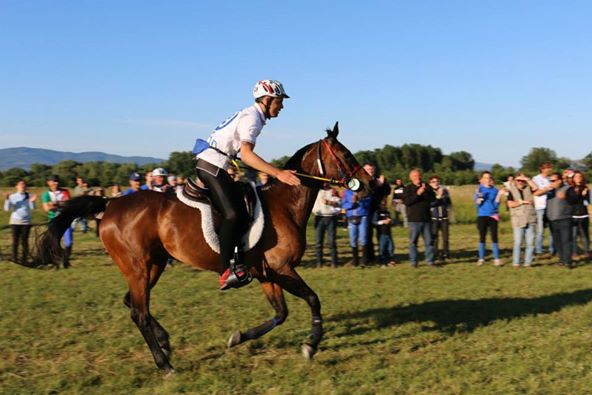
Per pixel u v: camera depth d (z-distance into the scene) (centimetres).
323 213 1134
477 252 1374
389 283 942
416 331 643
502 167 5625
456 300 802
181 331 652
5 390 480
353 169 575
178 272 1066
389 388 470
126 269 549
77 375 515
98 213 584
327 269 1116
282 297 568
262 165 524
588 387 458
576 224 1226
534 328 639
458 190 4184
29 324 684
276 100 542
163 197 556
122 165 5281
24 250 577
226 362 545
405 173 5744
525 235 1134
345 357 555
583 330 625
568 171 1303
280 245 546
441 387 470
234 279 527
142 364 547
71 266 1169
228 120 543
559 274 1026
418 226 1126
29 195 1199
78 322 696
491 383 476
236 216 525
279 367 527
